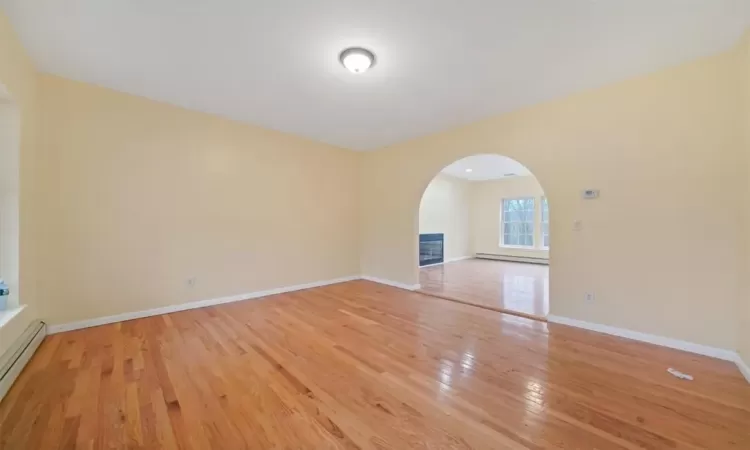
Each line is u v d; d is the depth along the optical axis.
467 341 2.95
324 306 4.17
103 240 3.39
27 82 2.72
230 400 1.95
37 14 2.16
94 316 3.34
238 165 4.46
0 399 1.92
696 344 2.70
